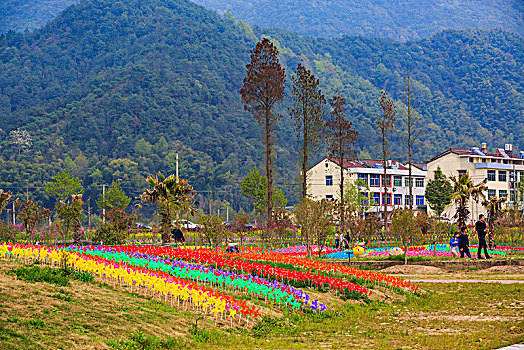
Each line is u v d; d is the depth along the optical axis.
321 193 88.19
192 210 43.94
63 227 40.22
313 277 22.20
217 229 37.22
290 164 164.50
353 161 88.88
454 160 91.12
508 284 24.72
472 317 17.77
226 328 15.50
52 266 19.84
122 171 148.50
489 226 40.69
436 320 17.30
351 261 31.89
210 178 152.88
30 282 16.17
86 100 198.50
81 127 178.50
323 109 51.66
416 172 94.06
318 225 33.84
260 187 75.44
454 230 47.91
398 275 29.09
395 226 31.86
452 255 35.53
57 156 161.62
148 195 43.69
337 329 16.09
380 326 16.55
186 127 186.50
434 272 30.05
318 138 51.44
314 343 14.27
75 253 21.14
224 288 20.64
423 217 35.72
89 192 138.88
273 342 14.29
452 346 13.52
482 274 29.33
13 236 37.44
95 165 156.38
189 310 16.66
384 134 59.94
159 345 12.98
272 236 44.06
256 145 187.75
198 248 35.47
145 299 17.11
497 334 14.92
